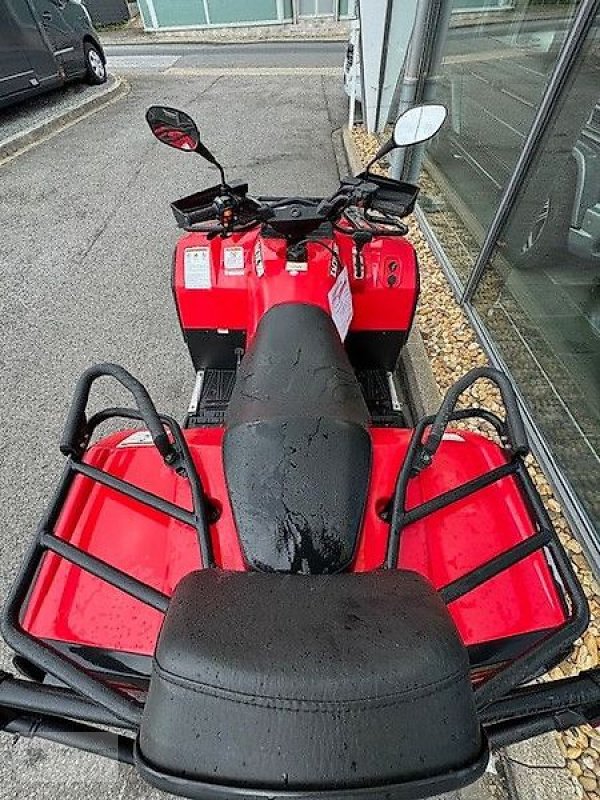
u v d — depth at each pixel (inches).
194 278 105.0
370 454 64.2
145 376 143.3
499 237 137.6
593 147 114.8
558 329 124.5
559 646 49.4
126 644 58.6
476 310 152.9
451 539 65.3
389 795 33.7
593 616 90.7
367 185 87.9
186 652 37.7
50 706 48.2
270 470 60.7
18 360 149.1
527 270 135.8
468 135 179.6
